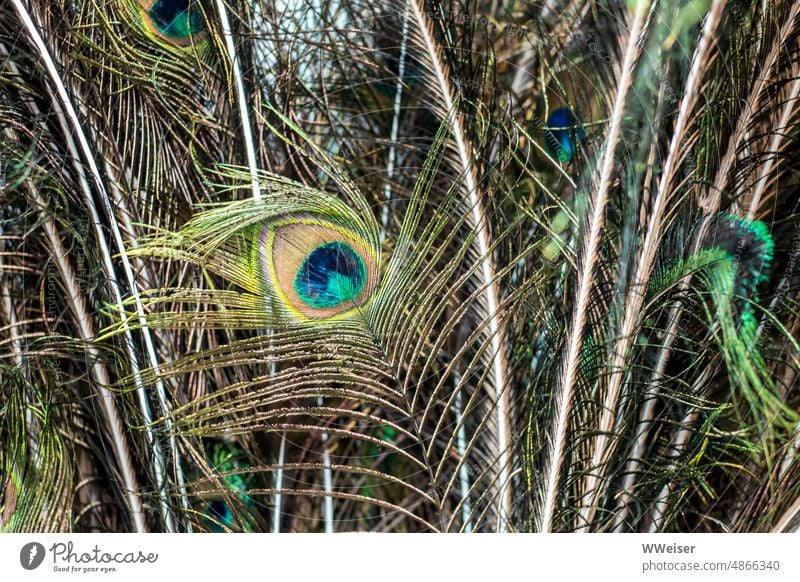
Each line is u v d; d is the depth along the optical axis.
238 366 1.08
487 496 1.09
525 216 1.01
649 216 0.88
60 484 1.00
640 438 1.03
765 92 0.96
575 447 0.98
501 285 1.01
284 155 1.10
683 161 0.90
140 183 1.01
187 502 1.04
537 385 0.99
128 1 0.98
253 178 0.90
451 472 1.14
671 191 0.89
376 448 1.20
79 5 0.97
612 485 1.03
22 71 0.99
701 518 1.08
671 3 0.78
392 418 1.16
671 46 0.82
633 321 0.92
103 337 0.89
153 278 1.04
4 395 1.05
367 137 1.18
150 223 1.02
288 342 0.91
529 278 0.98
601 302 0.96
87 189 0.97
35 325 1.11
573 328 0.90
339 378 0.88
